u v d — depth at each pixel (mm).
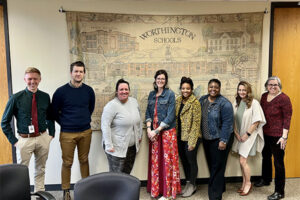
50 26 2748
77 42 2740
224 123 2510
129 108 2467
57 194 2822
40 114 2348
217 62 2910
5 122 2242
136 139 2496
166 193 2590
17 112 2293
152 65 2867
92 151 2900
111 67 2818
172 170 2600
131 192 1543
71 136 2459
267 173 2949
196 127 2545
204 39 2877
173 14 2830
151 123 2666
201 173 3045
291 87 3039
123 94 2381
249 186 2785
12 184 1673
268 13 2910
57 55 2783
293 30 2967
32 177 2867
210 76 2922
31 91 2299
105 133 2367
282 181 2646
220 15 2852
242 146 2736
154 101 2615
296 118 3080
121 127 2393
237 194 2811
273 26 2934
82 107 2475
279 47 2982
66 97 2406
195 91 2932
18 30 2721
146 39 2834
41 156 2445
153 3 2801
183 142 2732
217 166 2586
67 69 2805
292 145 3115
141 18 2805
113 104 2391
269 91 2666
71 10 2732
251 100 2660
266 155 2920
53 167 2891
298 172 3164
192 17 2846
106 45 2785
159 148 2609
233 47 2898
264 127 2754
